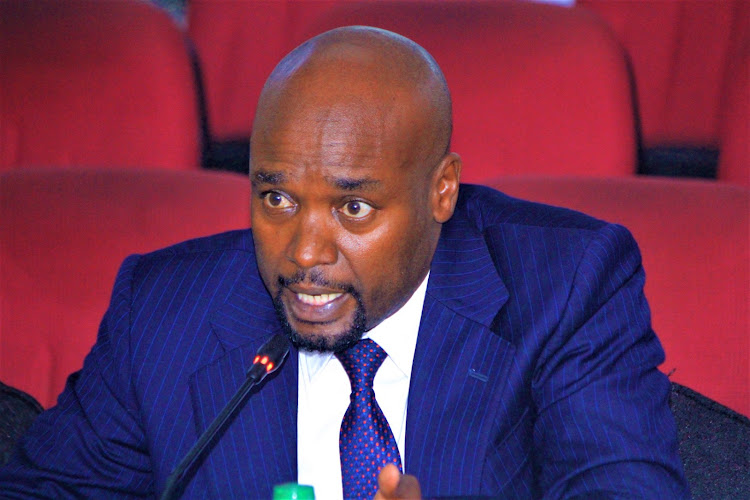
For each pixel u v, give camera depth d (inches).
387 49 140.1
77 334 209.2
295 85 134.5
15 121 260.7
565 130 241.3
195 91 267.1
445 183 149.3
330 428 161.9
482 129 242.7
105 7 268.2
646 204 200.1
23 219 216.4
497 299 159.5
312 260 134.7
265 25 306.5
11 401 195.2
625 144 241.6
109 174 224.1
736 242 193.3
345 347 151.6
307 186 132.3
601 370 154.9
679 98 293.3
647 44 296.5
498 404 153.6
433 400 153.9
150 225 214.2
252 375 131.9
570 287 159.6
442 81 145.7
